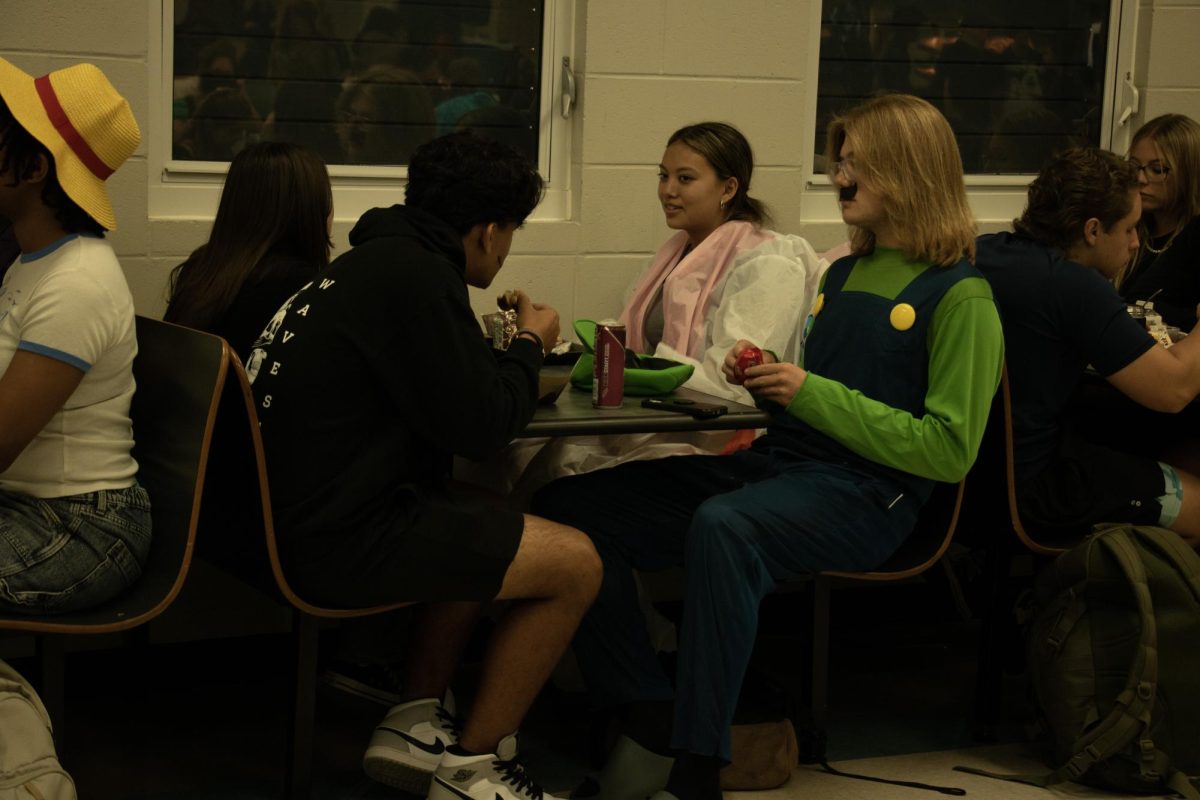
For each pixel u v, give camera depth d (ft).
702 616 7.95
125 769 8.74
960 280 8.25
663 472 9.26
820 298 8.92
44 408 6.77
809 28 12.06
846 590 12.09
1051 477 9.39
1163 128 11.84
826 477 8.39
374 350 7.26
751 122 11.76
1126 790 8.77
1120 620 8.72
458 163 7.63
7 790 6.49
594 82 11.23
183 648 10.44
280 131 10.81
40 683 7.82
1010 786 8.86
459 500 7.83
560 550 7.72
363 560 7.35
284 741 9.29
